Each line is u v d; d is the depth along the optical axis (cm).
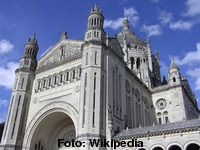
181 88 5828
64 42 5175
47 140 4819
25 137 4450
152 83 7744
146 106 5975
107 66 4191
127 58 7875
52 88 4672
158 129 3288
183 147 2914
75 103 4078
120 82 4575
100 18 4622
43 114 4472
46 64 5259
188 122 3200
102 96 3847
